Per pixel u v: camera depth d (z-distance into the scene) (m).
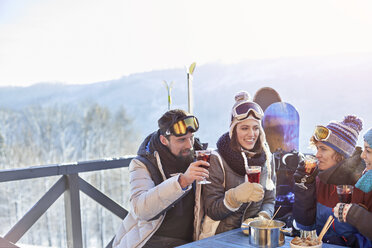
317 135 1.87
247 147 1.99
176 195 1.72
